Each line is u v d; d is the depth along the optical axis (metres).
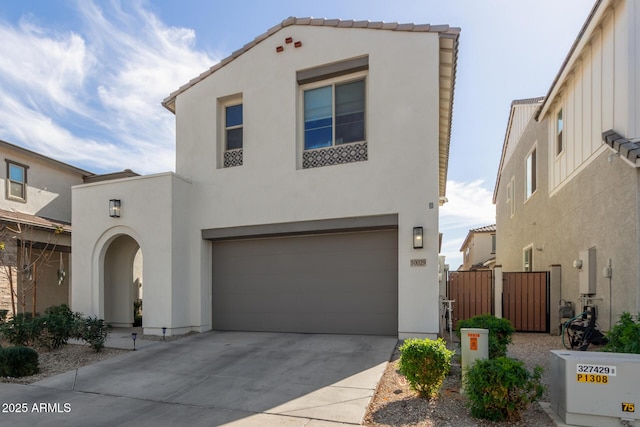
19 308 14.08
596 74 8.85
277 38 10.62
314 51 10.19
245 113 10.78
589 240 9.23
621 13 7.69
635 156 6.72
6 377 7.00
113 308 12.88
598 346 8.16
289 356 7.79
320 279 10.08
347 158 9.94
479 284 11.75
